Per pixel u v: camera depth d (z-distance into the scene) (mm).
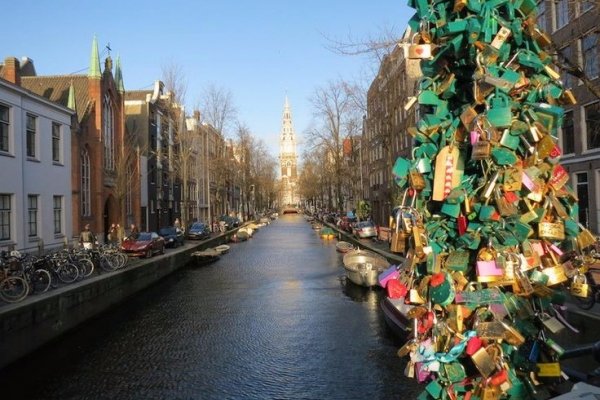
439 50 2955
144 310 16812
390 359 10586
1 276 12773
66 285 14953
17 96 21906
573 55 11430
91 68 31172
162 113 46312
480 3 2777
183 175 43031
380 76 27531
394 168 3152
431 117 3031
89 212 30234
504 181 2713
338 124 44250
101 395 9211
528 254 2766
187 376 10008
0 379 10266
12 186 21484
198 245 34219
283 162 168750
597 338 8289
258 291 19688
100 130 31250
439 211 3035
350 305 16578
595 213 20453
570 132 22375
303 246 40375
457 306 2801
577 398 2379
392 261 22500
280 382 9445
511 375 2838
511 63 2861
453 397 2818
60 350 12281
